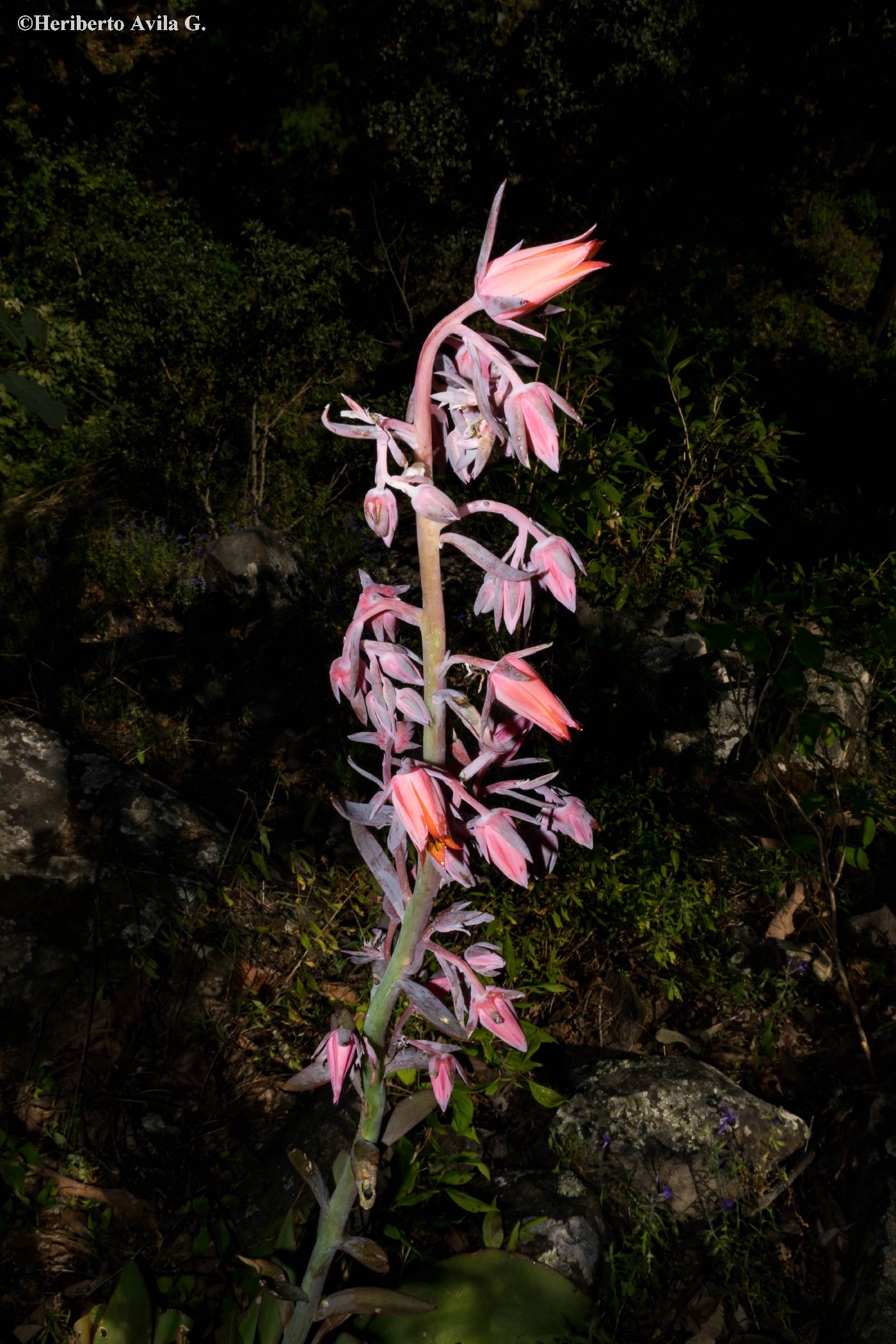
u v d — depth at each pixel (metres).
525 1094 3.01
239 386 7.83
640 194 14.56
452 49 13.72
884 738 4.66
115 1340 2.30
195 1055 3.25
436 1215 2.61
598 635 4.48
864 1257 2.46
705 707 4.34
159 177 14.21
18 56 14.25
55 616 6.06
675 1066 2.99
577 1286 2.43
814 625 3.89
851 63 14.03
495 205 1.14
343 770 4.38
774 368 13.30
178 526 7.68
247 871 3.74
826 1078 3.12
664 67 13.59
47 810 3.85
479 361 1.18
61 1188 2.82
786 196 15.48
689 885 3.43
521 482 4.54
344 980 3.54
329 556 7.27
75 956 3.44
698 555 5.08
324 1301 1.93
